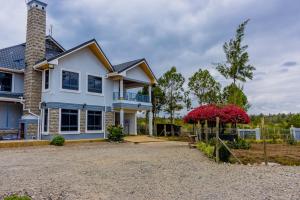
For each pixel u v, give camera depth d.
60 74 20.33
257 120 30.38
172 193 6.54
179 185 7.29
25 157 12.32
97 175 8.40
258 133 23.91
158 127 30.47
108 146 18.36
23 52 24.84
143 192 6.59
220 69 25.75
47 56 23.33
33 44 20.62
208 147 13.27
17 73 21.66
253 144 19.95
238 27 25.19
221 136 18.38
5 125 20.94
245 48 25.25
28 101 20.27
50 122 19.59
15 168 9.46
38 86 20.66
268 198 6.14
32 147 16.83
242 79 25.33
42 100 20.56
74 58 21.42
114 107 24.34
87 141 20.81
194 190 6.81
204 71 30.38
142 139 23.14
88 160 11.47
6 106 21.11
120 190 6.74
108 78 24.34
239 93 24.88
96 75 23.17
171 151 15.20
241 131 24.38
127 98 24.92
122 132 22.44
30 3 21.09
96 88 23.14
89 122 22.30
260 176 8.45
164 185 7.28
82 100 21.81
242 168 9.80
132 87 29.83
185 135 28.31
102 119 23.42
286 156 12.46
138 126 33.28
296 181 7.76
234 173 8.90
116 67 25.97
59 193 6.40
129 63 26.02
